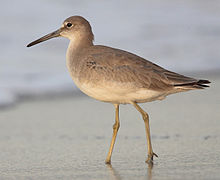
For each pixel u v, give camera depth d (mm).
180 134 15539
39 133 16156
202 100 19875
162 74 13297
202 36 27891
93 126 16891
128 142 14945
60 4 30266
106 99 13531
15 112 18656
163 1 33281
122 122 17250
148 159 12891
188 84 13133
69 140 15359
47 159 13398
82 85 13578
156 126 16516
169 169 12016
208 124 16578
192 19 30391
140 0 32969
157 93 13312
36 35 25859
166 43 26641
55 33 15164
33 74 22328
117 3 31703
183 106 19062
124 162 12922
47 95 20875
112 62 13273
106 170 12211
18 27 26750
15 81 21516
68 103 19984
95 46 14086
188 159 12867
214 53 25719
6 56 23781
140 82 13133
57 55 24281
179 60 24703
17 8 29094
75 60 13969
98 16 29328
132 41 26406
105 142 15078
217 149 13773
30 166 12742
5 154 13945
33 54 24297
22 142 15219
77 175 11844
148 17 30125
